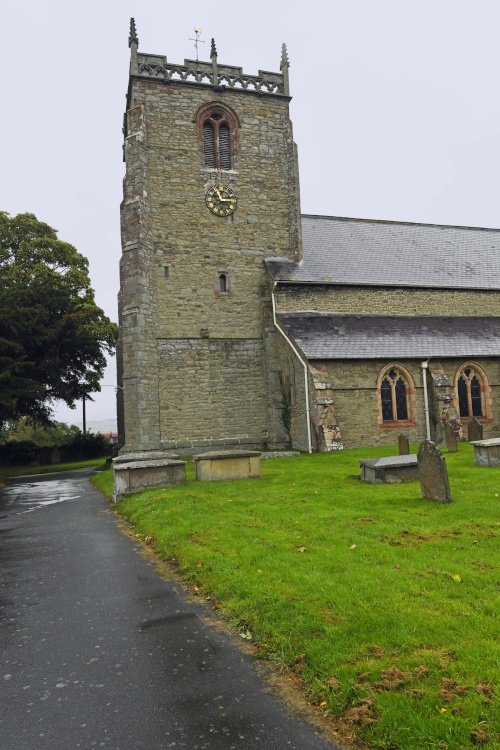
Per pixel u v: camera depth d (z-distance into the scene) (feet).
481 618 16.88
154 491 45.16
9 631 20.02
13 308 96.63
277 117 93.30
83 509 46.88
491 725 11.70
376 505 35.22
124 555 29.91
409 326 90.74
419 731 11.78
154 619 20.38
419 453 37.01
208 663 16.58
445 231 114.73
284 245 91.66
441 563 22.54
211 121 89.61
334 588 20.03
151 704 14.48
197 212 87.35
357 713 12.82
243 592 20.88
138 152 82.74
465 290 97.96
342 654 15.33
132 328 79.15
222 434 84.69
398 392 83.66
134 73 85.35
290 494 41.37
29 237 122.52
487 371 87.71
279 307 87.45
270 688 14.93
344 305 90.89
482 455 51.21
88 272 129.39
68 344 111.96
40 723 13.84
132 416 78.28
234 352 86.94
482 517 30.30
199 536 29.78
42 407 119.85
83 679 16.08
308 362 78.07
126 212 81.61
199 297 86.17
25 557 30.68
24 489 67.87
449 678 13.56
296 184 92.22
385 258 100.27
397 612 17.57
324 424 74.59
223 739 12.76
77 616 21.21
